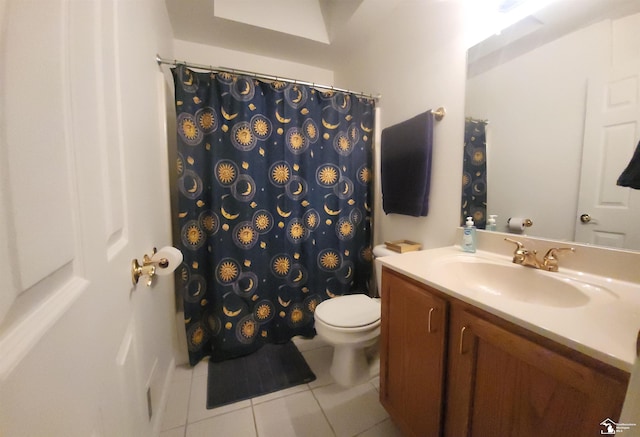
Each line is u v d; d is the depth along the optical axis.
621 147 0.83
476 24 1.22
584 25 0.89
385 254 1.60
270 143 1.69
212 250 1.58
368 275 2.04
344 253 1.93
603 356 0.49
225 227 1.60
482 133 1.23
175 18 1.71
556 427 0.58
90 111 0.50
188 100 1.49
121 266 0.66
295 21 1.91
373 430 1.17
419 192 1.50
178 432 1.15
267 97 1.67
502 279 1.03
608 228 0.87
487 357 0.73
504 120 1.14
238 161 1.59
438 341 0.88
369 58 1.99
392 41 1.74
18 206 0.29
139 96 0.99
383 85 1.85
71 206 0.41
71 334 0.39
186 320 1.56
